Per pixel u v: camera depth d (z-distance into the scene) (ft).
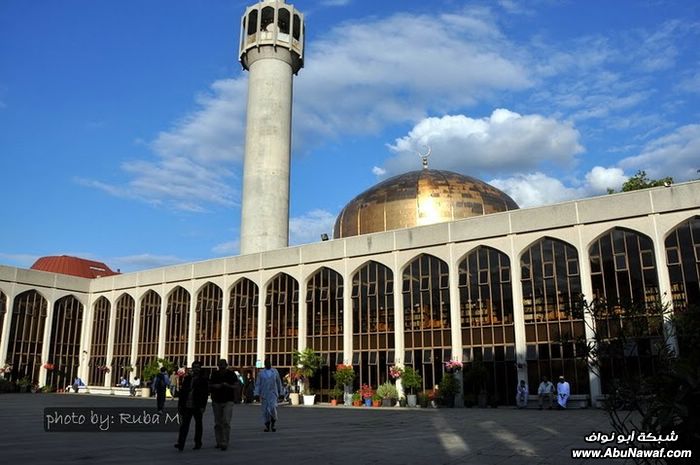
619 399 29.96
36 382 174.81
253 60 183.32
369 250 136.05
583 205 111.24
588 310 36.52
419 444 52.39
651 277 102.99
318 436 59.47
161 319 172.14
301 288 145.28
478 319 119.75
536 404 107.65
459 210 152.87
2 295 170.40
